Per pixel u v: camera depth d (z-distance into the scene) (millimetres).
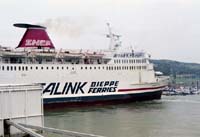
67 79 57719
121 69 64250
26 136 24578
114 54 64875
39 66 55062
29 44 57344
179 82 163125
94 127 36844
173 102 68188
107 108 56969
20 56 55438
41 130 24766
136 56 67188
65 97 57375
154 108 56438
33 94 26109
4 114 24547
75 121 41562
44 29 59281
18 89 25234
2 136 24188
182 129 35750
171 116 45781
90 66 60469
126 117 44906
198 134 32969
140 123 39531
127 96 64625
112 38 68375
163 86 71125
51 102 55844
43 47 58500
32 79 54312
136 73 66250
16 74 52875
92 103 60562
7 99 24719
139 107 58062
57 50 59531
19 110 25297
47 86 55625
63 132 21703
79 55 60938
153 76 69062
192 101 71750
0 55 53531
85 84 59750
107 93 62250
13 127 24594
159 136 32125
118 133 33438
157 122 40344
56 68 56719
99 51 63938
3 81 51656
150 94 67938
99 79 61344
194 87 134625
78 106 59031
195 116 45875
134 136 32031
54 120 42688
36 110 26219
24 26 57500
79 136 20688
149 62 69062
